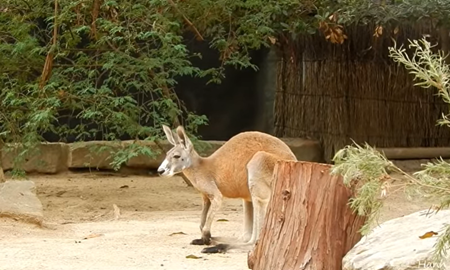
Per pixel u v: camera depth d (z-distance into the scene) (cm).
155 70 1537
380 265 602
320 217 692
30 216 1123
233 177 979
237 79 1992
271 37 1499
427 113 1878
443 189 531
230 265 855
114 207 1333
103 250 938
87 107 1417
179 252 934
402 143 1864
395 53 635
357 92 1838
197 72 1480
